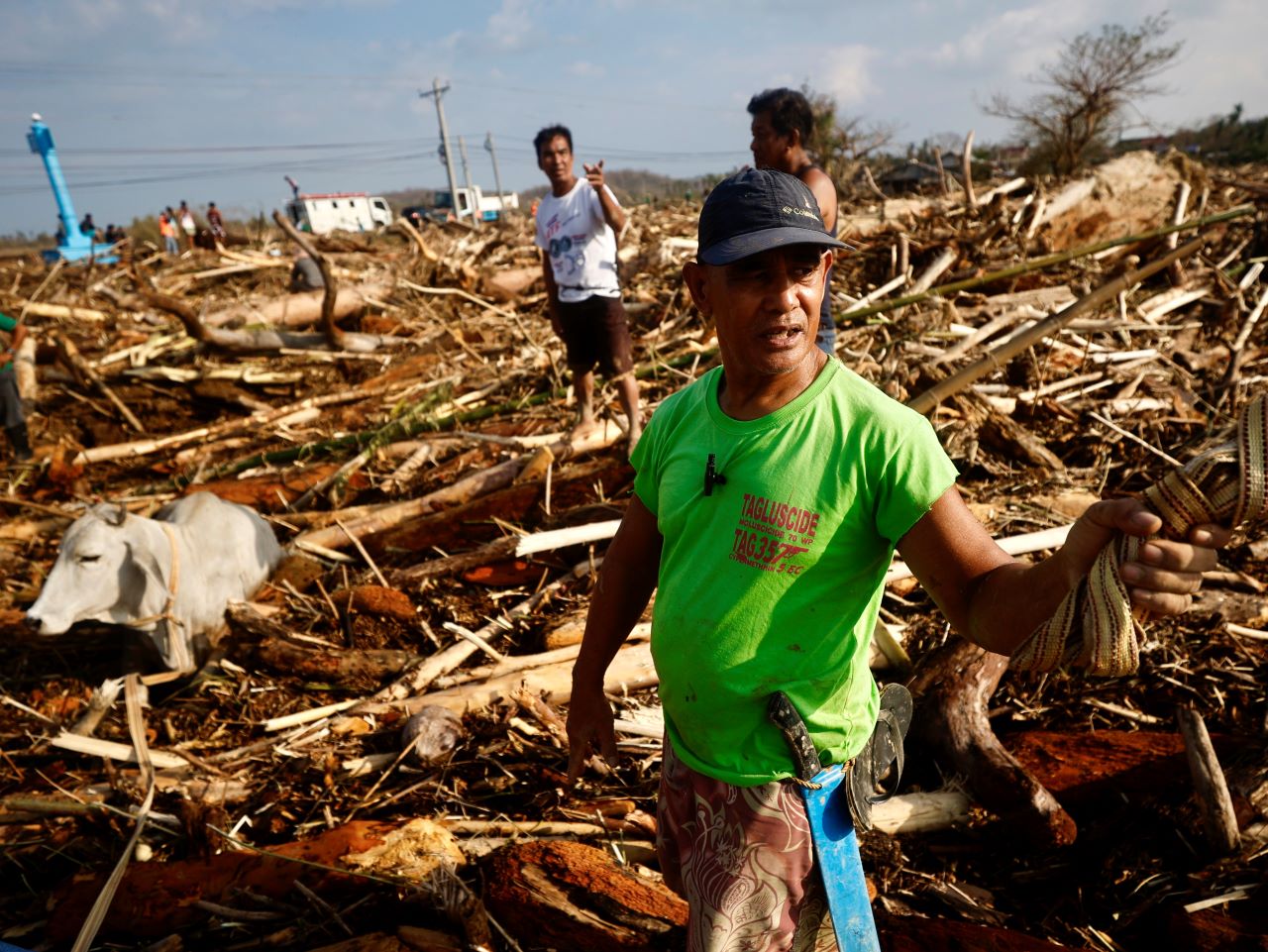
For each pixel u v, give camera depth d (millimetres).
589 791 3182
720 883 1646
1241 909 2428
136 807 3123
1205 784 2576
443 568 4676
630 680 3658
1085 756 3068
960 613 1465
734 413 1623
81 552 3719
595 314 5316
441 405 7184
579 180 5184
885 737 1743
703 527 1612
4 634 4516
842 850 1620
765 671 1573
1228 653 3611
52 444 7840
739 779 1634
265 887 2688
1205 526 1138
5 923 2762
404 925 2557
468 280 11734
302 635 4168
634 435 5484
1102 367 6500
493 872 2637
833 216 3826
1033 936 2494
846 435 1483
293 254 17219
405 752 3344
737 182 1499
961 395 5383
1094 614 1193
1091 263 9391
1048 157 24750
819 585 1536
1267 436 1104
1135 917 2531
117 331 11336
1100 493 4934
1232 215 9234
